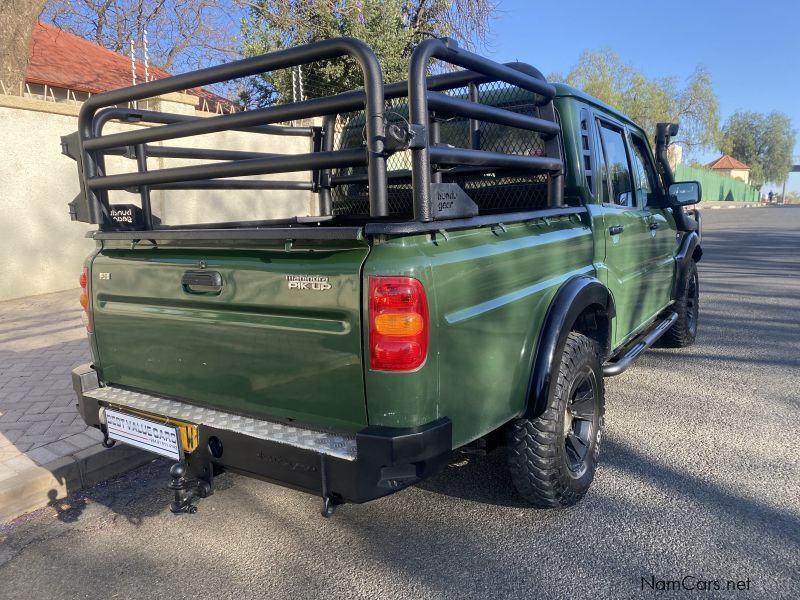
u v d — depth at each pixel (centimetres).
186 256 277
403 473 225
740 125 9200
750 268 1204
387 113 266
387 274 220
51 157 850
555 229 330
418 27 1691
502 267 269
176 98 948
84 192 338
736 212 3972
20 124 813
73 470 365
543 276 306
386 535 309
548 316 299
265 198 1132
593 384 335
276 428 253
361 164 244
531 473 299
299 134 450
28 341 645
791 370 549
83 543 312
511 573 275
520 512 325
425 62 225
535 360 292
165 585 276
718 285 1011
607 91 3894
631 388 510
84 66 1325
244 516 334
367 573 279
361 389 229
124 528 325
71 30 1839
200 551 302
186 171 284
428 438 227
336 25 1431
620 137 452
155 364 296
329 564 287
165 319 286
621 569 274
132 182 307
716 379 529
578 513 321
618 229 401
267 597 265
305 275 236
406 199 414
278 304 245
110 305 314
